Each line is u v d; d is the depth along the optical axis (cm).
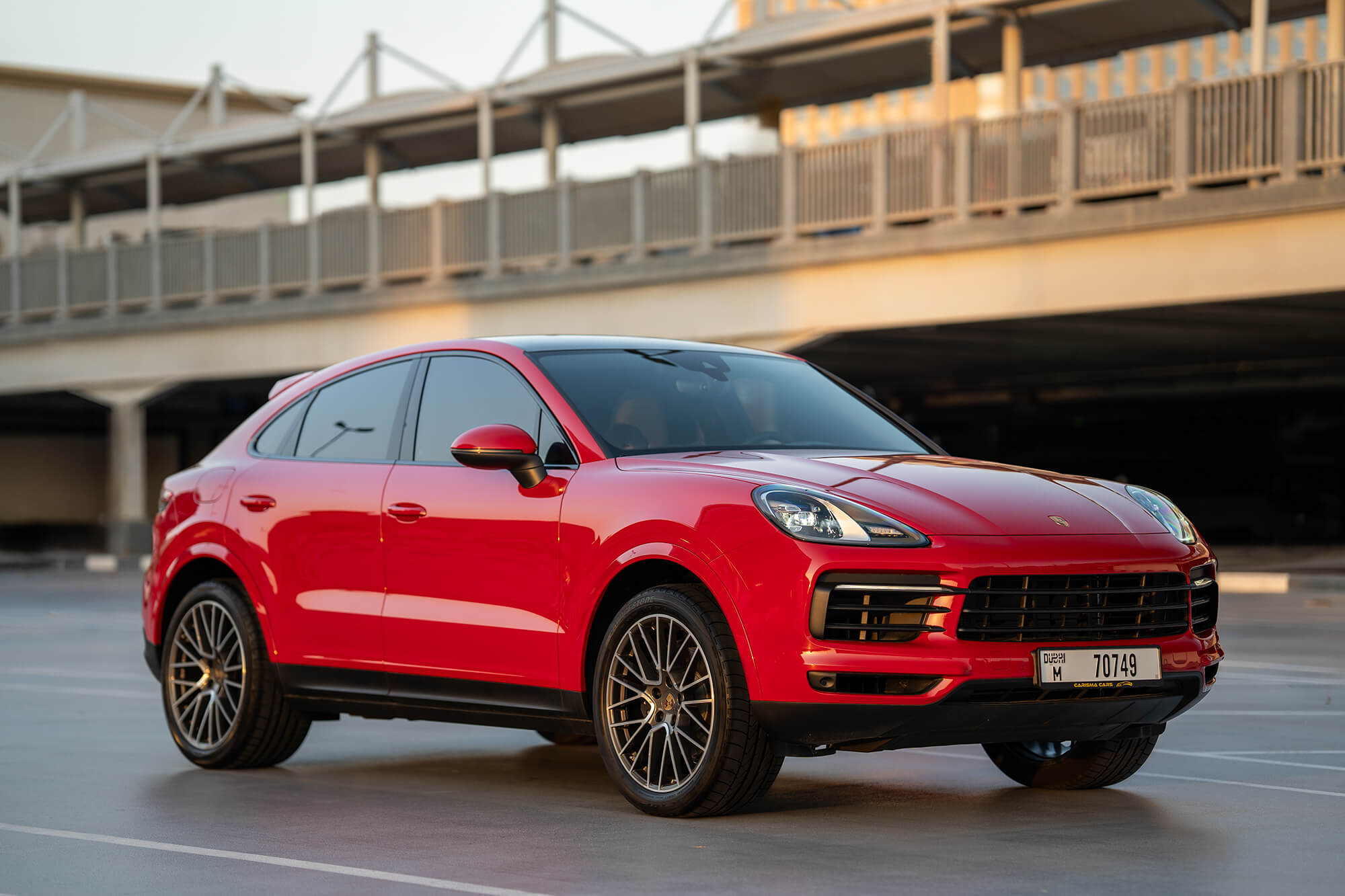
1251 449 3309
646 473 680
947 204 2305
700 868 561
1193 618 679
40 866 577
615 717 672
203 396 4066
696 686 649
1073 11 2672
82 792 748
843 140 2439
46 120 5812
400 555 752
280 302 3228
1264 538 3297
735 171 2539
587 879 545
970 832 630
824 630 616
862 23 2769
